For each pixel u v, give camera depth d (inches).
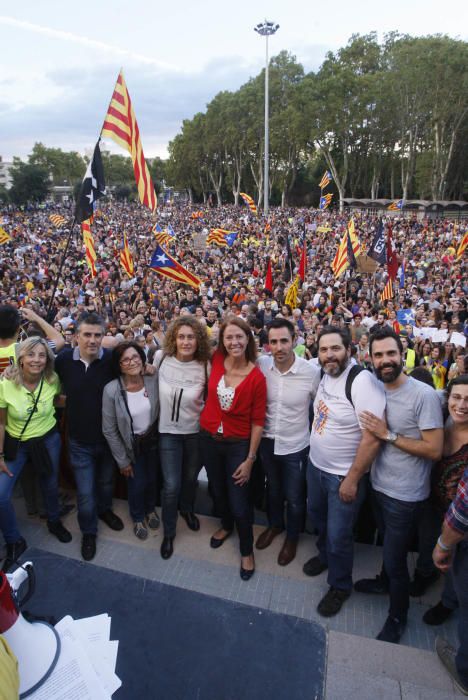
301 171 2883.9
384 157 2361.0
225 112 2463.1
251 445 112.3
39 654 64.2
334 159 2465.6
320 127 2054.6
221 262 927.0
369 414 96.1
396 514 96.0
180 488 128.5
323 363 103.9
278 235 1267.2
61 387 125.4
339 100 1955.0
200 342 119.4
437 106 1818.4
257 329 329.4
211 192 3425.2
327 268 782.5
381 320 430.0
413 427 94.7
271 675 77.5
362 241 1144.8
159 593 92.6
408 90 1829.5
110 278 718.5
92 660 72.8
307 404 116.1
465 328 394.9
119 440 120.3
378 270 745.0
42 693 62.2
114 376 121.6
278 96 2321.6
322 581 112.7
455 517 80.0
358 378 100.3
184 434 122.0
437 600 108.9
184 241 1300.4
